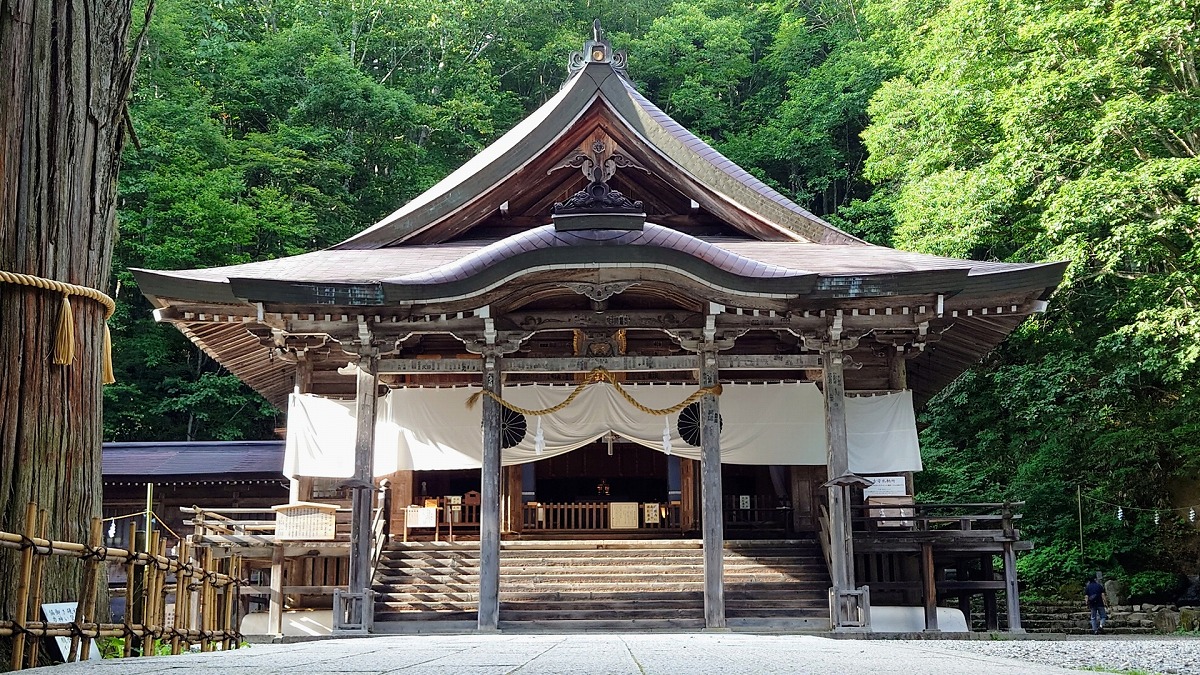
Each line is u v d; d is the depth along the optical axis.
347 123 38.72
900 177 30.05
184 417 34.00
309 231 33.94
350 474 16.91
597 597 15.13
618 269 14.42
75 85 6.63
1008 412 27.70
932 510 26.05
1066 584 24.11
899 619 16.08
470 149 41.66
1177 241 21.06
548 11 48.28
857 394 17.75
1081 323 25.02
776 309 14.85
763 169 42.69
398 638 8.82
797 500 18.20
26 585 5.61
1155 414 24.03
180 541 8.02
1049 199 20.95
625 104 17.78
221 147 34.16
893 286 14.48
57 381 6.39
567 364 15.44
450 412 17.33
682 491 19.66
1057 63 21.50
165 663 4.25
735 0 47.97
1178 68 21.30
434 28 45.69
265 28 42.88
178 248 30.42
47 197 6.41
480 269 14.19
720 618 14.16
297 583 16.64
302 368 17.45
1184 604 22.53
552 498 25.12
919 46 28.80
